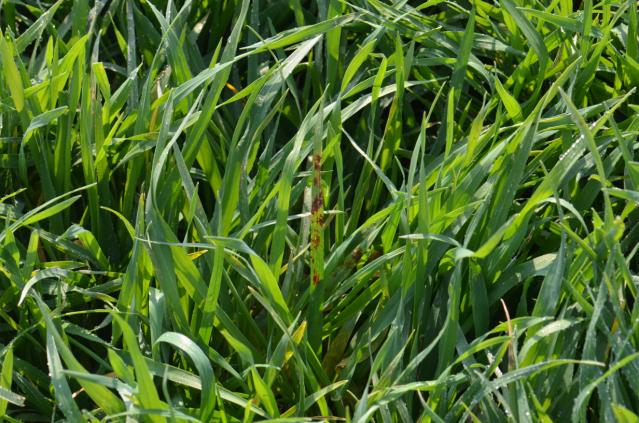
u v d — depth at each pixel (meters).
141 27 1.55
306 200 1.38
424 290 1.33
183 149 1.37
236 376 1.27
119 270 1.42
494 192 1.34
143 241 1.27
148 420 1.22
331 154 1.40
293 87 1.49
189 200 1.31
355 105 1.44
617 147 1.39
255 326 1.33
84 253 1.38
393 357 1.27
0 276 1.37
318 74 1.53
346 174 1.51
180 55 1.44
